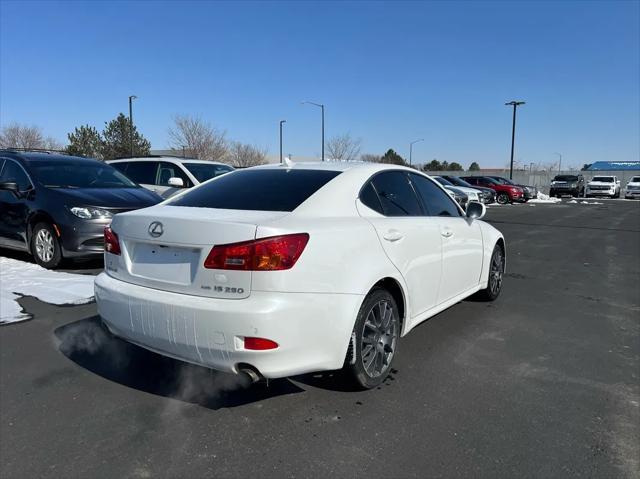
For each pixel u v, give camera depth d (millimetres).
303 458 2748
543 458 2785
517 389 3637
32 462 2682
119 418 3143
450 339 4680
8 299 5531
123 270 3377
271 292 2850
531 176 59875
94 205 6980
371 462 2721
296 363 2959
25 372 3764
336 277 3113
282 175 3861
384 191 3982
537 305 5969
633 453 2852
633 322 5344
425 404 3379
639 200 37938
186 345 2963
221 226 2945
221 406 3314
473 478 2598
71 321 4871
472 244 5129
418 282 3994
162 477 2578
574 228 15664
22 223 7516
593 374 3936
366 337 3443
